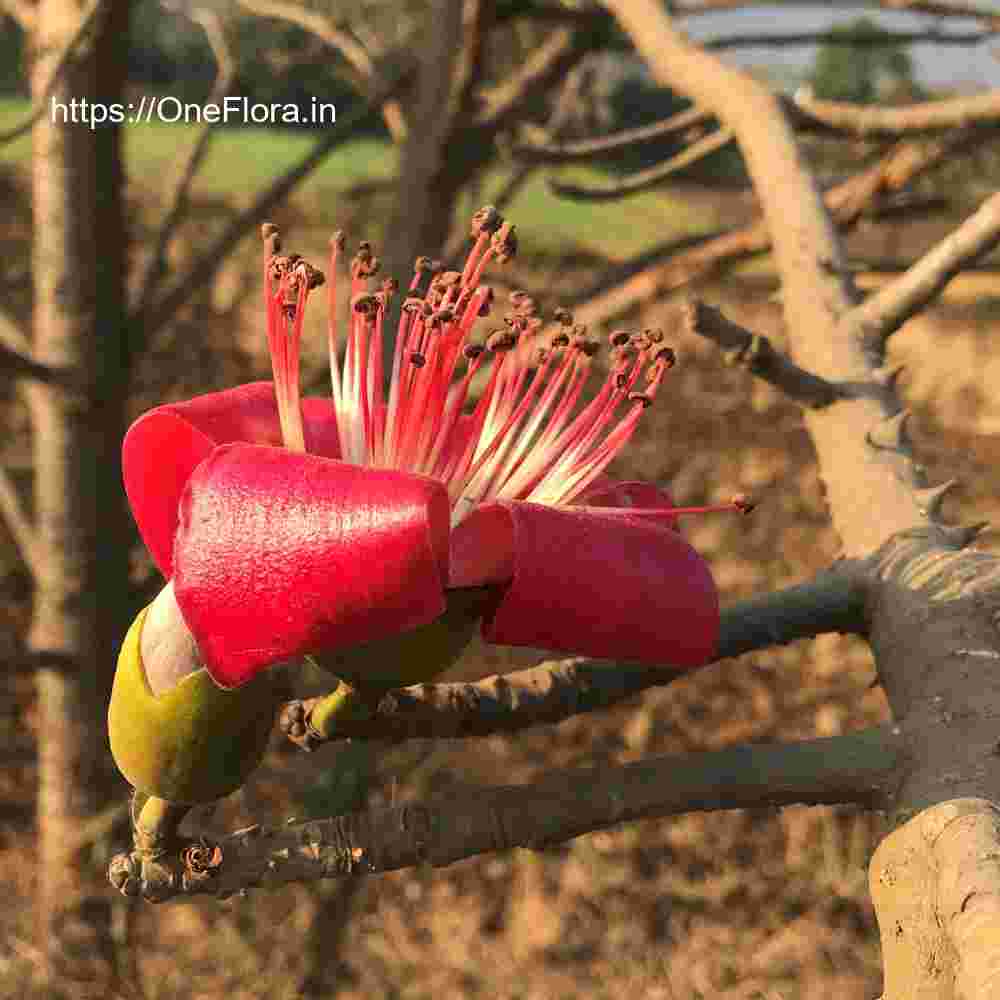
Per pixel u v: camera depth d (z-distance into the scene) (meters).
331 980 4.59
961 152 2.55
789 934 5.05
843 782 0.97
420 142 3.12
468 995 4.79
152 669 0.92
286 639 0.82
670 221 9.11
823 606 1.14
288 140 10.45
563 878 5.38
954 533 1.19
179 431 1.01
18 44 10.02
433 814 0.95
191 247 8.28
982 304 8.02
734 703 6.35
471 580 0.88
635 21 2.06
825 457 1.32
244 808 4.86
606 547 0.88
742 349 1.30
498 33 5.16
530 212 9.11
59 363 3.29
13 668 3.46
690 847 5.53
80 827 3.70
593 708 1.06
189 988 4.42
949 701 0.99
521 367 1.06
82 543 3.45
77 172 3.18
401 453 1.02
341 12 4.71
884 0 3.16
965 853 0.85
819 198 1.66
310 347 6.81
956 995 0.79
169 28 7.68
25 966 3.81
